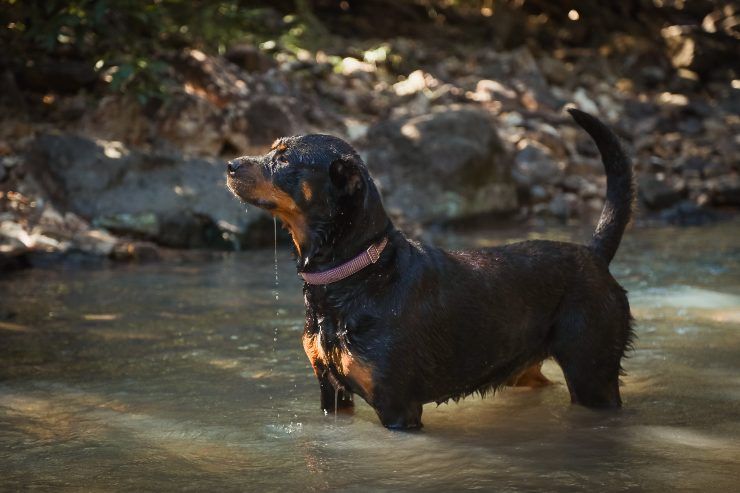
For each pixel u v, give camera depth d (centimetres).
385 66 1320
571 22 1633
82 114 940
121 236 820
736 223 1037
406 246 402
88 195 834
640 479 347
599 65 1525
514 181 1060
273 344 546
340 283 388
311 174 385
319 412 432
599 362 436
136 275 734
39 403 438
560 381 496
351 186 384
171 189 859
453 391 417
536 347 436
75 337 554
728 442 394
